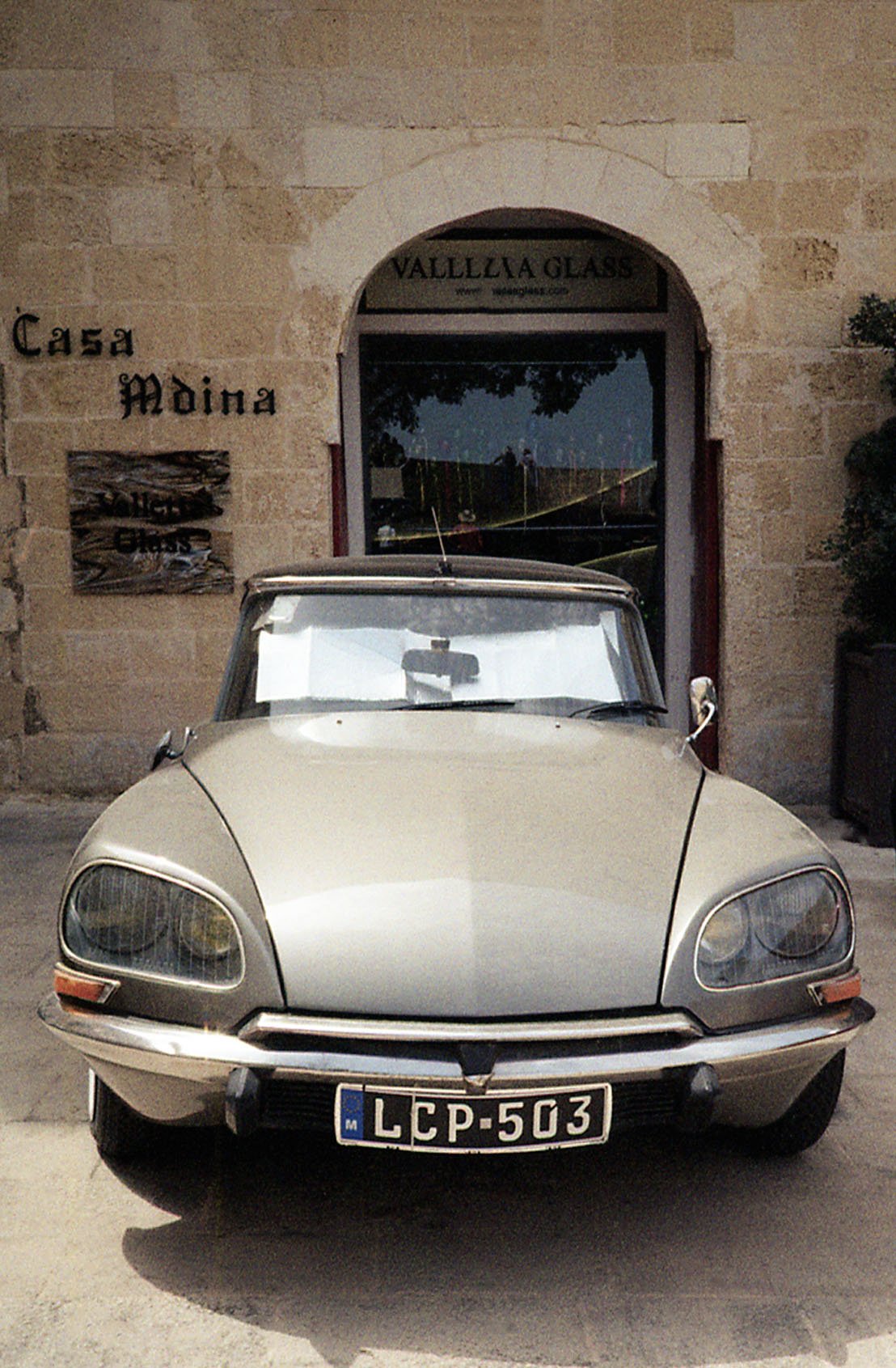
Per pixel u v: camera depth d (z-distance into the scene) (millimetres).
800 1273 2705
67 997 2693
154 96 7355
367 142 7414
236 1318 2512
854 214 7492
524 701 3605
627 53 7406
